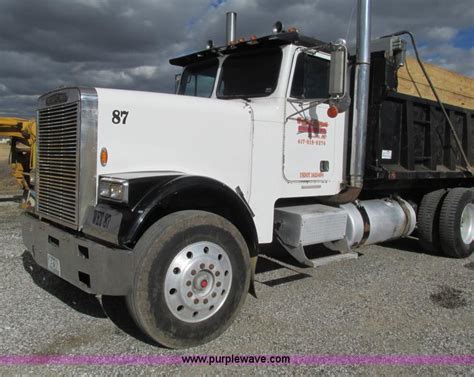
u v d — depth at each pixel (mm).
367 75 5582
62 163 4070
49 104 4309
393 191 7242
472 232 7145
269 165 4859
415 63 6902
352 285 5418
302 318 4359
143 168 4016
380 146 6102
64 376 3229
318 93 5285
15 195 13438
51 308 4453
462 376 3371
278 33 4844
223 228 3816
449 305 4828
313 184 5336
